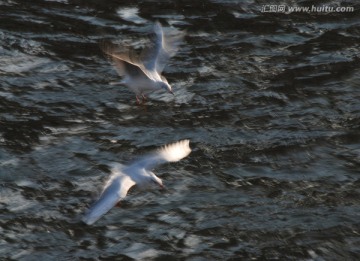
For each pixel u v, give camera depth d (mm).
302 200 16484
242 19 24375
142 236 15219
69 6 24328
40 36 22453
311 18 24766
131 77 15016
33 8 23969
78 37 22672
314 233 15492
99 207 10336
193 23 23891
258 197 16516
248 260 14750
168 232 15352
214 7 24891
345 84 21250
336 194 16734
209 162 17594
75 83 20500
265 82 21141
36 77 20562
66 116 19062
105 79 20797
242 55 22422
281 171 17484
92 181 16734
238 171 17375
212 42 22953
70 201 16078
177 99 20062
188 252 14867
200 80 21000
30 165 17047
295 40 23438
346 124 19438
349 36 23844
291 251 15023
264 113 19734
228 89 20672
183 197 16375
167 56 15523
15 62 21094
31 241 14953
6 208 15703
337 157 18078
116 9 24406
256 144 18375
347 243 15281
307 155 18078
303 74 21625
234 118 19422
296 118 19625
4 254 14562
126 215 15742
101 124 18875
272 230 15523
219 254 14852
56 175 16828
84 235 15195
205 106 19859
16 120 18625
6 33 22312
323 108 20109
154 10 24500
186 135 18609
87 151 17719
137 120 19125
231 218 15820
